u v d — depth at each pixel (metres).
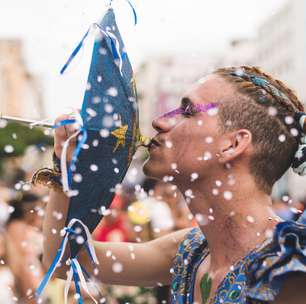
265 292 1.58
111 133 1.77
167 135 1.81
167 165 1.80
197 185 1.80
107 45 1.77
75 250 1.86
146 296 4.17
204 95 1.80
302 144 1.81
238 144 1.76
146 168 1.84
